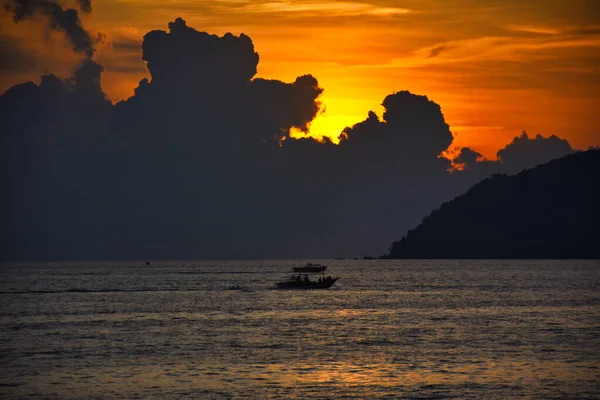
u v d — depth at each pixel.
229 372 125.19
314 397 108.06
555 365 130.50
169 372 125.31
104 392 111.19
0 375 123.00
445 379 119.44
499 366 129.50
